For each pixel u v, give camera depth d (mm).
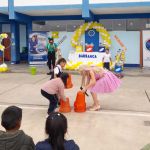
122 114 8547
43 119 8062
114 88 8680
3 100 10344
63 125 2729
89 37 21656
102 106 9477
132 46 21062
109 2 18797
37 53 21734
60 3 19391
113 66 18328
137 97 10859
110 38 21391
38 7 19625
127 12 21312
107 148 6043
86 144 6258
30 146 2973
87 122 7762
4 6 20094
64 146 2730
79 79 15289
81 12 21141
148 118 8180
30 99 10500
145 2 18344
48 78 15594
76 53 19438
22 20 21609
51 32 21969
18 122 3043
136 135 6820
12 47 23531
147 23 21781
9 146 2912
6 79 15164
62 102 8656
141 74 17125
